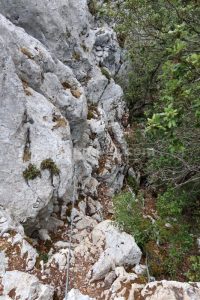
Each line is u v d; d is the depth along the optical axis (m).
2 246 2.26
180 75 2.10
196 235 3.10
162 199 3.31
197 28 2.75
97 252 2.52
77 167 3.21
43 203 2.56
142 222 2.88
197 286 2.17
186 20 2.74
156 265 2.65
